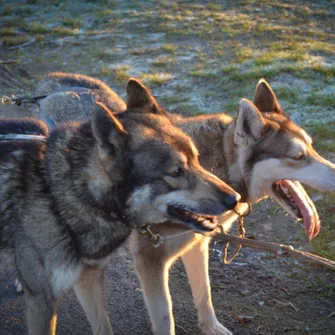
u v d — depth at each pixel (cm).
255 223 199
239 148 145
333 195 203
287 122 149
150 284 146
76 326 160
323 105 271
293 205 151
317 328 155
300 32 377
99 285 141
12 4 474
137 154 125
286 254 145
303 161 144
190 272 153
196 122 151
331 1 438
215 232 149
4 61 360
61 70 343
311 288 168
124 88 307
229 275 175
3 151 136
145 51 358
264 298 166
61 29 409
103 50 366
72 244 130
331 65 309
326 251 181
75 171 128
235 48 349
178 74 318
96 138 122
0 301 167
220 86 298
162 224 139
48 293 132
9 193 131
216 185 125
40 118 188
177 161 125
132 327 160
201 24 396
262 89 156
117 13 433
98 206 128
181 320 162
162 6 443
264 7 426
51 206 129
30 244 130
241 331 156
